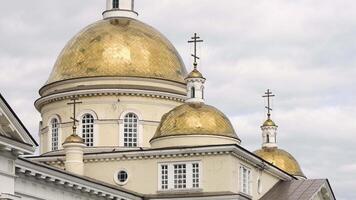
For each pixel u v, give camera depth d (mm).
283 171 126312
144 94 123438
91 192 98750
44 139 126875
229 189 109438
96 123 122438
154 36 130375
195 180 110812
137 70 124625
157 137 114438
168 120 115125
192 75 116688
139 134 122625
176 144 112500
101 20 132750
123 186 113438
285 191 122562
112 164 114750
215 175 110125
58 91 124812
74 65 125812
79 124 122812
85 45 127062
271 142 149625
